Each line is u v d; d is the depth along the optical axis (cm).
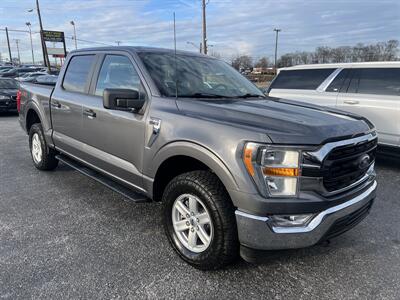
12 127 1072
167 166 332
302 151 253
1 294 267
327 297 275
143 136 339
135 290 277
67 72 484
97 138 406
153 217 411
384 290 285
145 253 331
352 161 287
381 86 668
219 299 270
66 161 492
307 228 261
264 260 271
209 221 286
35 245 341
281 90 821
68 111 457
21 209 428
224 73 425
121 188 386
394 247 355
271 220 257
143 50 384
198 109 310
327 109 351
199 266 299
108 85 399
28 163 634
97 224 390
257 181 255
